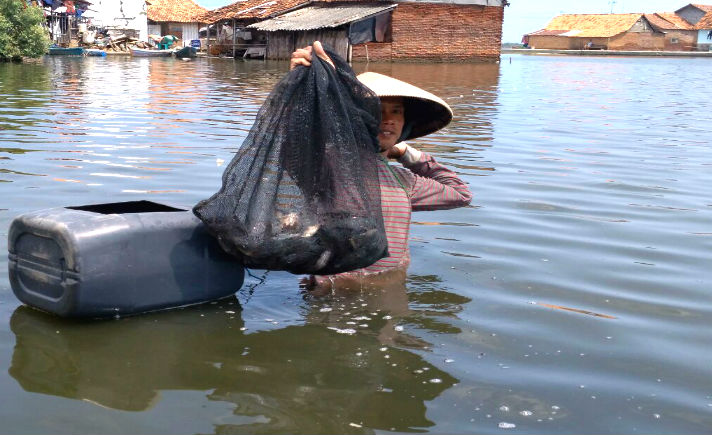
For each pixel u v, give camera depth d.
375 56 35.34
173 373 2.60
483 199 5.70
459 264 4.00
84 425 2.22
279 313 3.21
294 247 3.11
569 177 6.77
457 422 2.30
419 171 4.03
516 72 30.39
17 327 2.98
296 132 3.16
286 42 39.03
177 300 3.20
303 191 3.16
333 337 2.97
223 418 2.29
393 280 3.70
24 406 2.33
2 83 17.62
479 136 9.62
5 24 28.20
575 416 2.36
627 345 2.97
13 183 5.71
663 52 74.56
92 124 9.85
